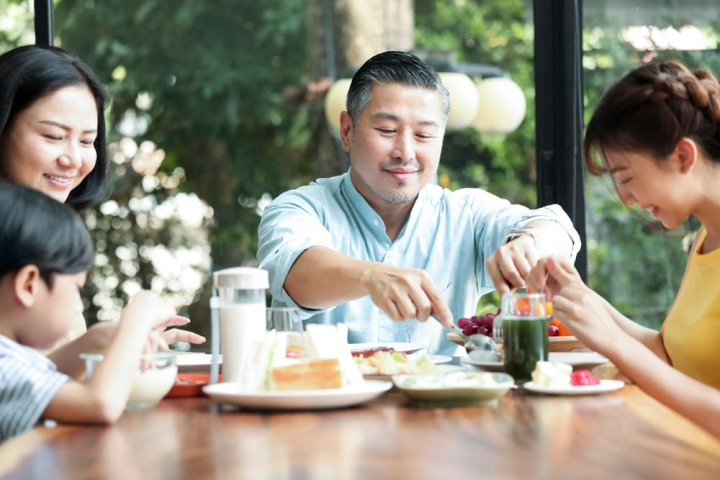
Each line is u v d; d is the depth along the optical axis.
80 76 2.41
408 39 6.30
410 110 2.67
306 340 1.70
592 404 1.59
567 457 1.18
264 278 1.81
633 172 1.91
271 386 1.60
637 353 1.73
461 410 1.56
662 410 1.53
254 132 6.62
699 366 2.04
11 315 1.64
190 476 1.12
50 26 3.46
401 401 1.67
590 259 3.88
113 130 6.58
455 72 5.25
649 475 1.09
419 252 2.85
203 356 2.23
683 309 2.14
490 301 5.73
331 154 6.57
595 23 3.56
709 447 1.24
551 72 3.31
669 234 3.77
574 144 3.30
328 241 2.62
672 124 1.85
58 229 1.65
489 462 1.16
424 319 1.91
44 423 1.52
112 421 1.49
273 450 1.25
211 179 6.68
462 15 6.49
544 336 1.82
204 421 1.50
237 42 6.52
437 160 2.74
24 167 2.36
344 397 1.55
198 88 6.55
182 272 6.68
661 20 3.56
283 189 6.65
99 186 2.59
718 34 3.55
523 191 6.40
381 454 1.21
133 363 1.57
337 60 6.36
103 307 6.59
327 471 1.12
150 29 6.50
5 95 2.31
